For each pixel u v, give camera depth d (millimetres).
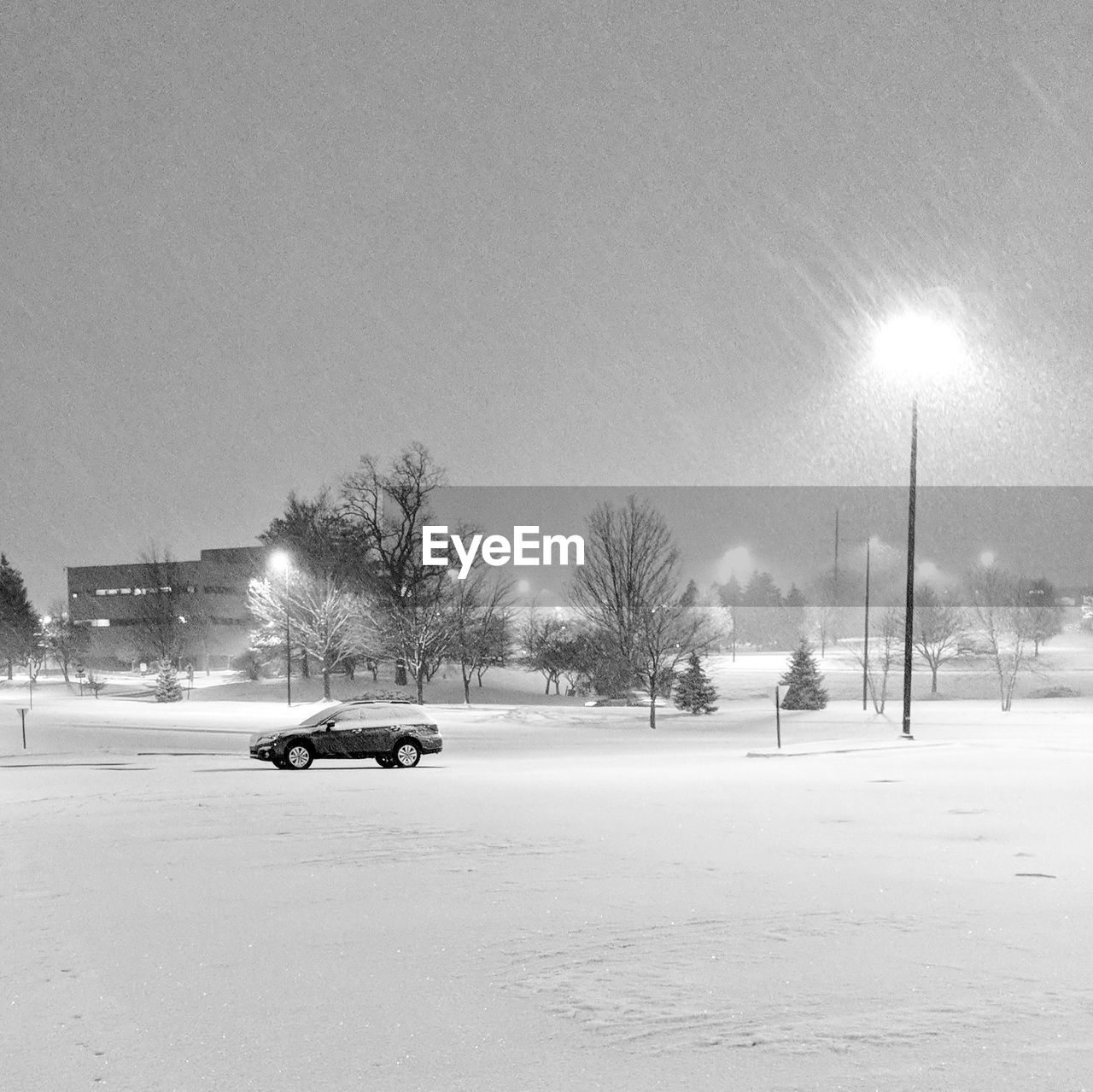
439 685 82812
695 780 21266
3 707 69562
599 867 10781
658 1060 5258
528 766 27391
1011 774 21609
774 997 6250
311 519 79250
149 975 6883
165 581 106938
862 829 13688
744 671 90875
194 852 12125
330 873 10562
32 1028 5871
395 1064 5258
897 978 6648
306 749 27516
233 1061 5324
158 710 65625
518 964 7023
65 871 10930
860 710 56812
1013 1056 5262
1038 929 7965
